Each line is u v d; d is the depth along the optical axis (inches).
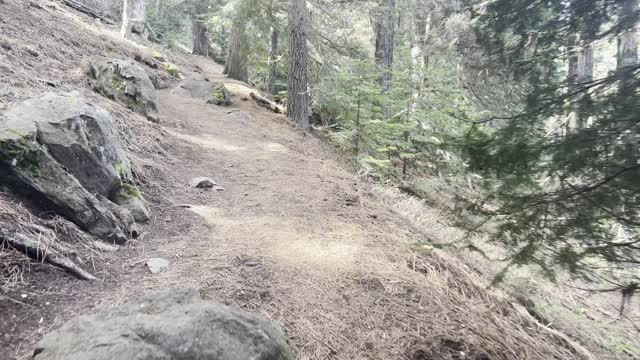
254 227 171.6
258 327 86.7
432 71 367.9
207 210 188.1
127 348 68.5
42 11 368.5
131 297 109.0
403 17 583.2
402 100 383.9
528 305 164.6
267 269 136.4
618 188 108.0
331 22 488.1
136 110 276.8
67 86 230.7
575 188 117.6
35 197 122.5
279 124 423.8
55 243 115.3
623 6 125.1
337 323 115.0
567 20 139.4
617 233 118.8
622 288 116.2
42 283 104.2
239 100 489.7
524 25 148.5
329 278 136.6
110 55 371.2
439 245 153.3
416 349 108.8
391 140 354.3
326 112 519.2
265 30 532.1
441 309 129.0
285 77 741.3
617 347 175.3
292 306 118.8
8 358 81.6
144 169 202.1
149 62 468.1
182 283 120.0
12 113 133.6
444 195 301.4
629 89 111.1
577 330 173.6
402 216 231.9
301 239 163.8
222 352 76.0
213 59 1072.8
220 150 294.0
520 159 126.0
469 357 110.3
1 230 104.7
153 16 940.6
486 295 150.8
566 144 116.0
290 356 91.0
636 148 107.3
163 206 180.2
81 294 106.2
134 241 142.6
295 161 297.0
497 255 218.1
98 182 146.5
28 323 91.6
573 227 118.0
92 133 149.9
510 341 123.6
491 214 136.2
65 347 71.1
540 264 123.6
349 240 168.4
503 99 202.7
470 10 162.4
